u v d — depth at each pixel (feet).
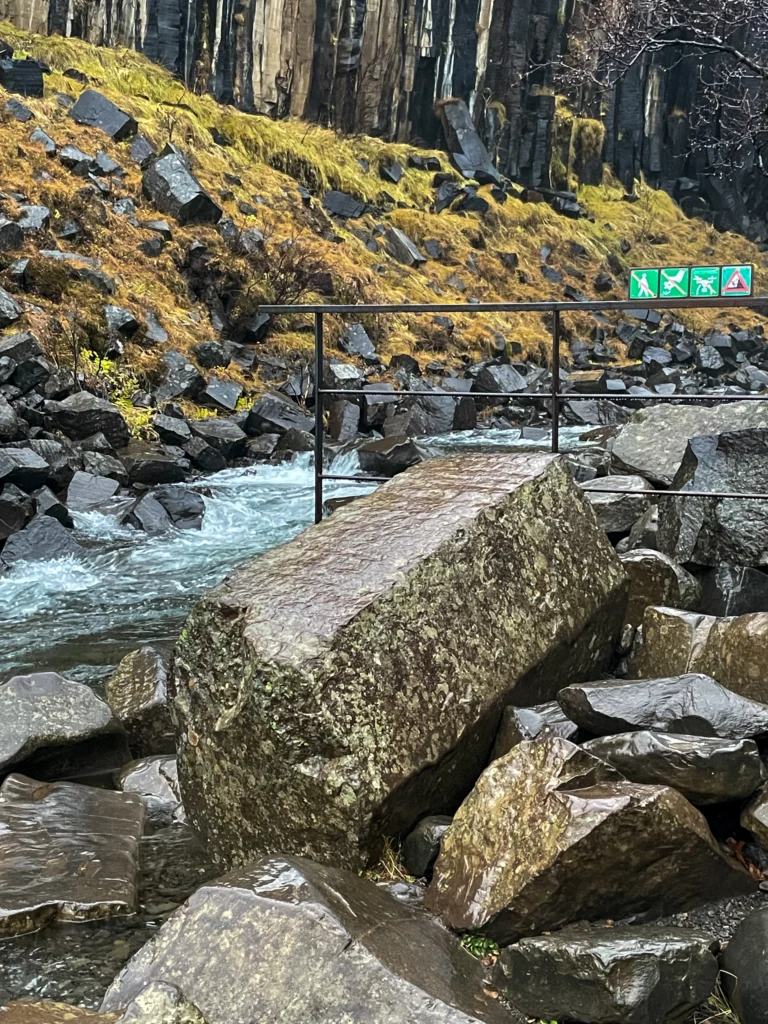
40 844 11.58
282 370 52.29
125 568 28.07
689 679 11.28
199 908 8.76
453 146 104.01
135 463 36.35
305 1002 7.95
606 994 8.24
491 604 11.87
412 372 59.57
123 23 82.07
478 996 8.45
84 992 9.23
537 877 9.19
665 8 52.13
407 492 13.20
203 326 52.29
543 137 113.09
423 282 77.97
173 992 8.15
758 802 10.25
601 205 119.55
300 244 66.08
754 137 68.23
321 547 12.09
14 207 50.37
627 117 123.75
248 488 37.52
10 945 9.95
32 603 24.89
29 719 13.74
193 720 11.44
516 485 12.95
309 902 8.55
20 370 38.17
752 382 74.59
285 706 10.38
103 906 10.44
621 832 9.31
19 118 59.47
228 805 11.14
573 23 112.37
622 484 18.33
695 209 126.31
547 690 12.46
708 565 15.88
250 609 11.18
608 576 13.46
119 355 44.83
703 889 9.83
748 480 16.08
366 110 99.76
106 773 14.30
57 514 30.63
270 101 91.71
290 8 91.04
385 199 89.20
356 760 10.26
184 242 56.18
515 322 79.00
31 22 76.69
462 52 105.09
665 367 77.92
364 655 10.65
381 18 98.32
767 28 52.08
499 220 97.96
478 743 11.29
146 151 62.80
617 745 10.40
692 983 8.45
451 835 10.19
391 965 8.13
